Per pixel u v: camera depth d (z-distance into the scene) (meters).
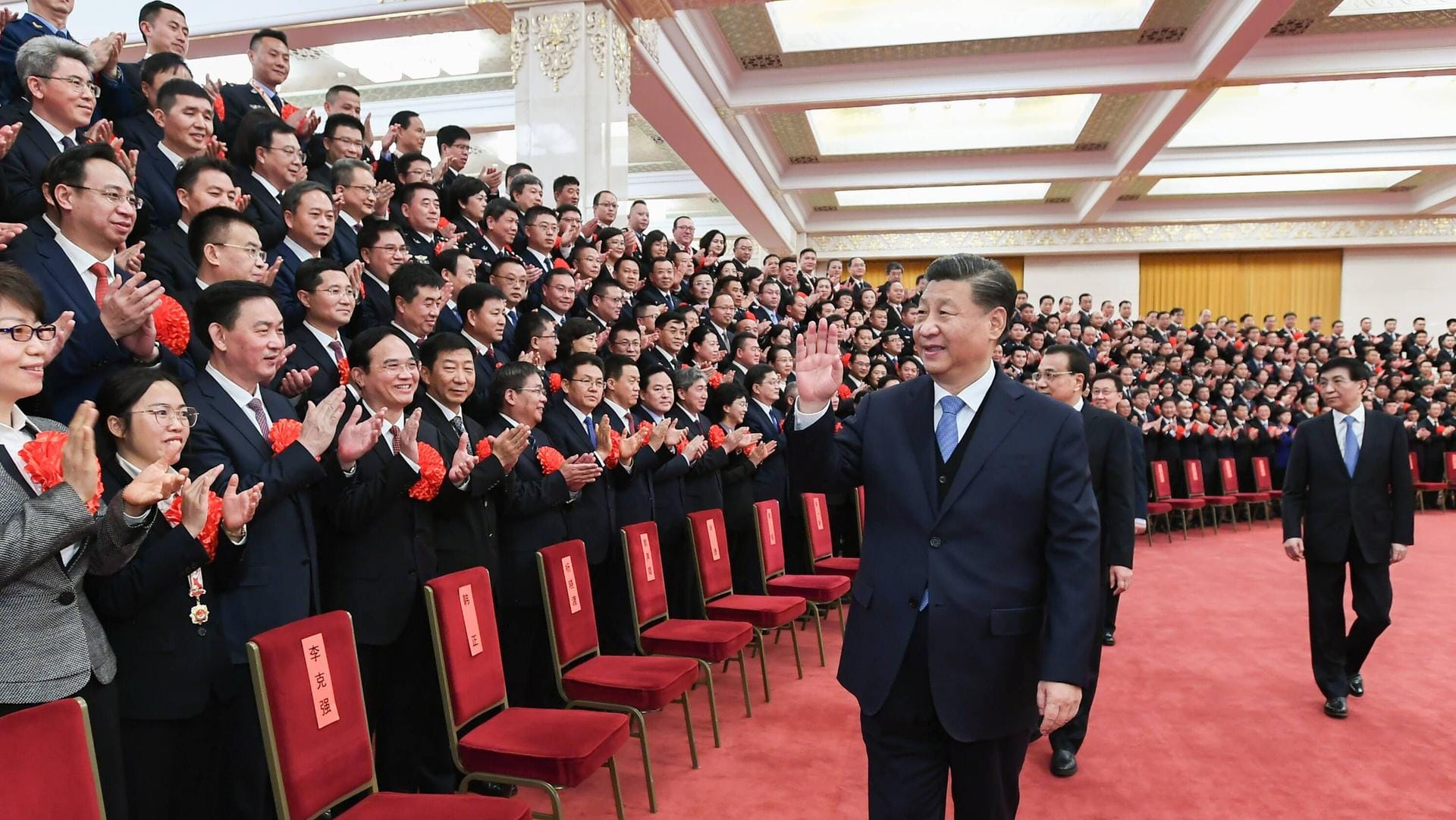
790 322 7.31
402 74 9.90
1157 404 10.03
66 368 2.10
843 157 13.91
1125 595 6.26
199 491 1.86
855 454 1.99
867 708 1.82
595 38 7.29
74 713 1.51
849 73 10.39
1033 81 10.00
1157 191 15.46
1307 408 11.13
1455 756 3.43
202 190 2.84
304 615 2.27
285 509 2.29
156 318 2.38
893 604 1.81
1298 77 9.52
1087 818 2.91
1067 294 17.06
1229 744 3.56
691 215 15.99
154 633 1.89
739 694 4.06
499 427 3.32
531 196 5.35
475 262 3.99
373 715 2.71
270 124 3.50
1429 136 12.57
